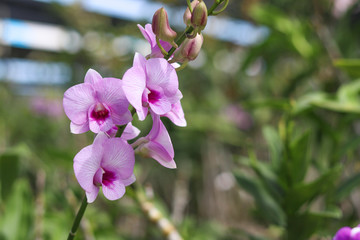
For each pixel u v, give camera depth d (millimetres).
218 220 1709
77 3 1903
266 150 1771
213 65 1963
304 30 1188
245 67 1361
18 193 977
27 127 2342
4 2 2494
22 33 2621
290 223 793
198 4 535
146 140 571
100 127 527
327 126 910
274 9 1179
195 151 1806
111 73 1913
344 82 1121
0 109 2316
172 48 564
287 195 773
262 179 823
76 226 556
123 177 543
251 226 1793
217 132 1771
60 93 2383
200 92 1954
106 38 1896
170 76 544
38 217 864
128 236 1224
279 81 1739
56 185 1169
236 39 1982
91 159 527
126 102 533
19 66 2936
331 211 763
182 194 1349
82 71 1951
